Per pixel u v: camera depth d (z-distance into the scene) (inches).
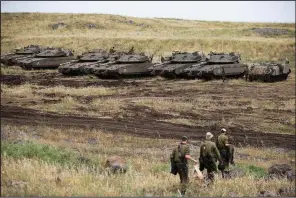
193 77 7416.3
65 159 2304.4
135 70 7593.5
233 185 2000.5
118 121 4252.0
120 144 3198.8
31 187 1660.9
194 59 7672.2
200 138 3629.4
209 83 7022.6
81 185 1763.0
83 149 2824.8
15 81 7308.1
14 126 3575.3
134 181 1925.4
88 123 4094.5
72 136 3373.5
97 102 5211.6
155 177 2057.1
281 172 2434.8
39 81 7342.5
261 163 2792.8
